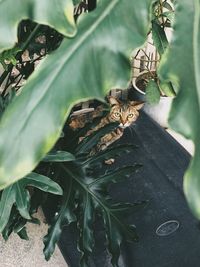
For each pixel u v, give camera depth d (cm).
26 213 86
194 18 51
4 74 102
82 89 50
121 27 52
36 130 50
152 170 146
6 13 51
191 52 50
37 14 51
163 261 117
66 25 51
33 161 50
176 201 135
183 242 122
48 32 106
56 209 110
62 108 50
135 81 162
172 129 47
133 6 52
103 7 53
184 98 48
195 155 45
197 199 43
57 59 51
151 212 131
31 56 114
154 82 128
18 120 50
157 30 98
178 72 49
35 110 50
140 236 123
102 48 51
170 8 126
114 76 51
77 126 144
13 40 52
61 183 100
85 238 96
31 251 124
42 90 50
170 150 154
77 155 102
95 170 110
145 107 164
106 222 97
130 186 140
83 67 51
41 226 129
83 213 97
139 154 152
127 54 52
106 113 127
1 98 94
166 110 161
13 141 50
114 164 146
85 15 53
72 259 118
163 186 141
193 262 117
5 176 49
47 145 50
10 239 126
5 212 86
